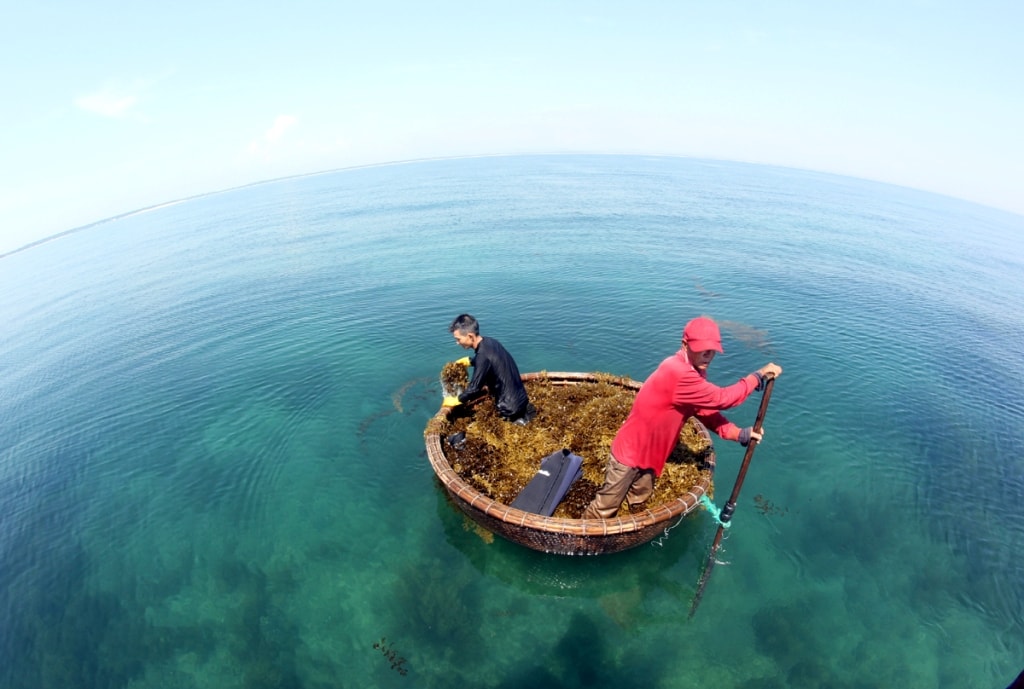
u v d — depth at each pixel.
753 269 18.73
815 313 14.10
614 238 24.45
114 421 9.93
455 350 11.92
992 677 4.77
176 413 9.99
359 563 6.32
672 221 29.80
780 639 5.16
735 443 8.08
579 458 6.46
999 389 9.93
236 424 9.40
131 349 13.86
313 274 20.05
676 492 6.00
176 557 6.60
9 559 6.74
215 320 15.52
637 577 5.94
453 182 65.06
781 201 43.41
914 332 12.84
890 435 8.30
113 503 7.63
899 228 32.41
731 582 5.78
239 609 5.83
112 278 24.72
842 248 23.39
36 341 15.98
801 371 10.46
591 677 4.87
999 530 6.42
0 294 26.17
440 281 17.83
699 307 14.41
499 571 6.14
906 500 6.90
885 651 5.03
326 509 7.19
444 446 6.97
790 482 7.21
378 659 5.16
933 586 5.70
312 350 12.45
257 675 5.09
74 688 5.09
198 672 5.18
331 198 55.22
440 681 4.91
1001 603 5.48
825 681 4.76
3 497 7.95
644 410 4.77
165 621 5.76
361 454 8.25
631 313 13.94
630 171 79.38
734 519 6.57
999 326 13.65
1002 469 7.50
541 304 14.84
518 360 11.20
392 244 25.14
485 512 5.53
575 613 5.59
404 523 6.87
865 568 5.93
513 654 5.14
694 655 5.05
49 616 5.90
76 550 6.82
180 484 7.92
